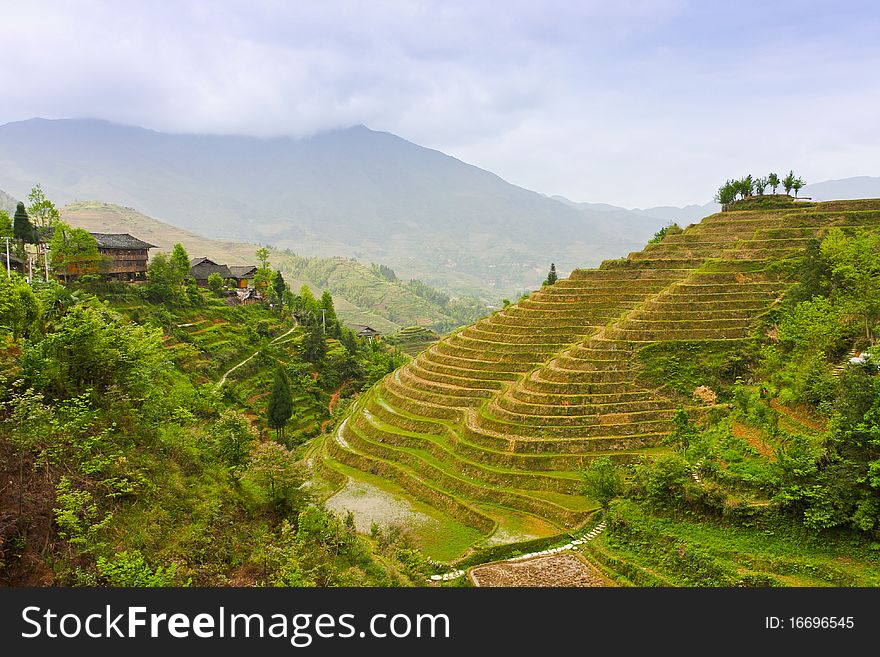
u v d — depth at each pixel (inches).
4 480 924.0
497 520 1732.3
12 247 3208.7
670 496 1477.6
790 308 2342.5
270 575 1052.5
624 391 2210.9
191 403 1758.1
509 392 2385.6
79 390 1213.7
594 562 1425.9
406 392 2765.7
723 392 2134.6
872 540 1213.7
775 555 1258.6
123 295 3479.3
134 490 1079.0
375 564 1289.4
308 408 3595.0
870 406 1294.3
